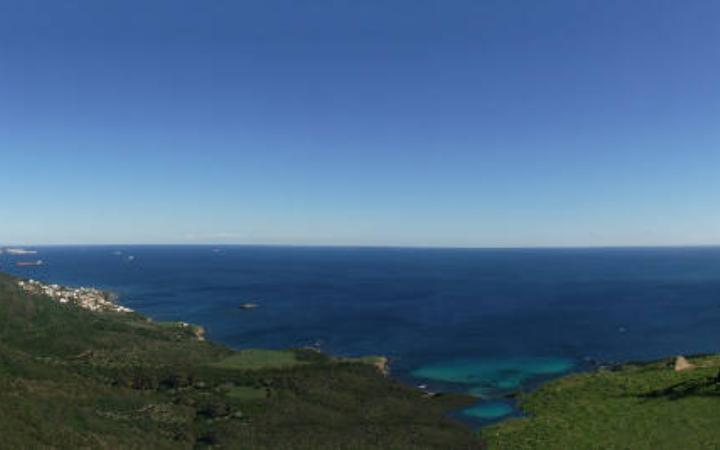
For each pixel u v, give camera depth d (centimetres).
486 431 8419
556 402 9588
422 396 10425
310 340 16388
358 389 10269
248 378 10406
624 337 16425
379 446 7594
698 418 7750
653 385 9569
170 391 9588
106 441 6806
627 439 7394
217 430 7806
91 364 10850
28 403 7356
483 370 12719
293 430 8044
